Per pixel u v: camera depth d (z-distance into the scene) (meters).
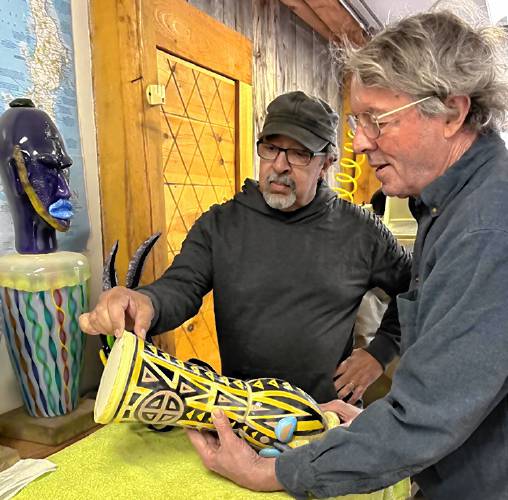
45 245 0.87
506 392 0.55
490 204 0.54
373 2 2.19
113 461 0.71
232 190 1.84
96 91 1.11
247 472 0.64
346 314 1.09
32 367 0.86
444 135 0.61
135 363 0.64
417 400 0.53
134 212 1.13
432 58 0.57
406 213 1.50
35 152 0.82
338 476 0.57
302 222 1.08
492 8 1.81
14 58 0.93
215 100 1.66
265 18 2.02
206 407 0.68
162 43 1.29
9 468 0.68
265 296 1.05
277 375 1.05
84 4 1.08
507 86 0.61
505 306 0.50
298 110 1.03
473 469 0.61
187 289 1.00
